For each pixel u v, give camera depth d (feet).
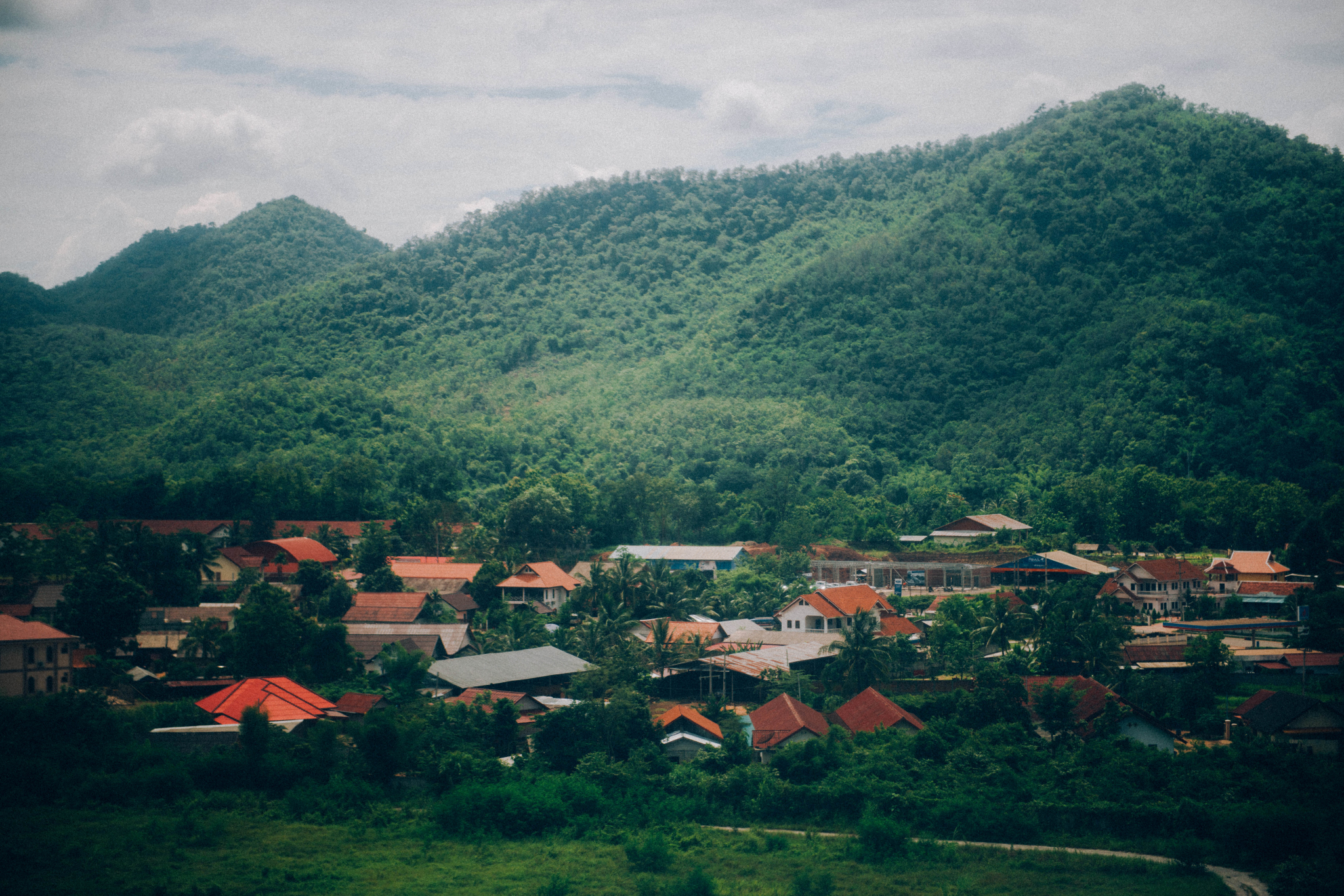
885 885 191.21
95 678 289.12
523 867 200.54
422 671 292.81
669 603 395.34
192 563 401.08
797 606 366.22
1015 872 198.70
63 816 217.56
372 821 223.10
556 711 258.78
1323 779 230.27
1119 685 290.76
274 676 301.22
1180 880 192.95
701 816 230.07
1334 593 379.14
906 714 269.64
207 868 194.49
